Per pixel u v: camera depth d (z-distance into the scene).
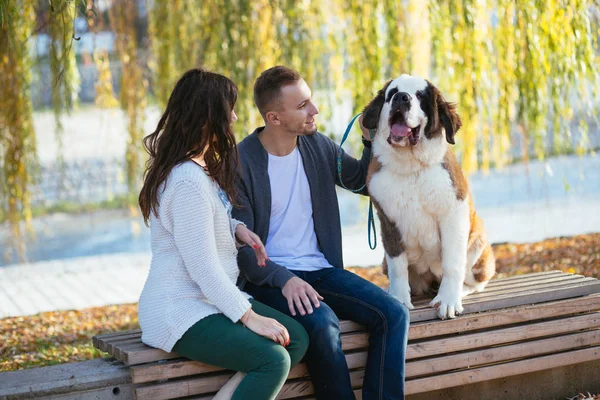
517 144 7.81
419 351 3.57
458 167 3.85
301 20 7.04
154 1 7.73
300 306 3.29
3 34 6.57
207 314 3.08
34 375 3.22
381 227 3.97
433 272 4.08
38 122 19.59
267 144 3.72
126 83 7.75
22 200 7.35
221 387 3.24
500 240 8.59
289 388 3.35
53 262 9.42
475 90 6.51
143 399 3.11
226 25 6.93
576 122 7.27
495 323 3.76
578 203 10.62
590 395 4.02
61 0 4.53
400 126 3.57
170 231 3.15
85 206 13.51
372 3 6.85
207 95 3.17
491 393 3.93
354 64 7.09
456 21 6.45
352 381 3.49
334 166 3.91
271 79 3.59
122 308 6.68
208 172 3.22
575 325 3.94
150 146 3.30
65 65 4.70
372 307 3.41
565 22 5.97
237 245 3.49
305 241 3.75
